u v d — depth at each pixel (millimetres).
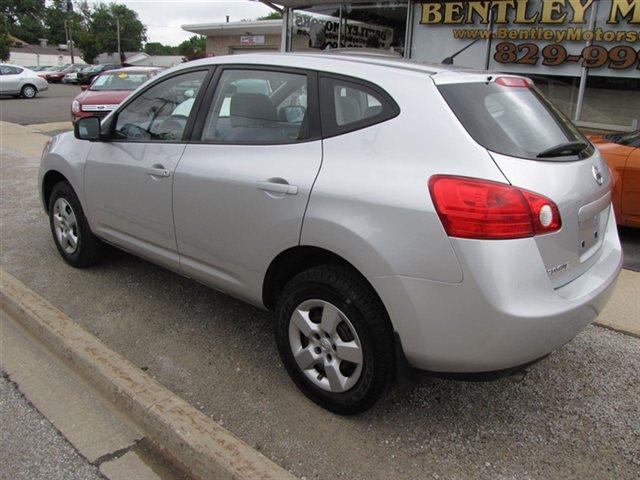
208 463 2508
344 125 2768
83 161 4230
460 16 10227
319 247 2701
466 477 2490
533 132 2688
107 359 3238
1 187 7582
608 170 3166
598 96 9195
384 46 11344
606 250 3076
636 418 2910
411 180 2455
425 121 2523
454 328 2391
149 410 2811
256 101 3160
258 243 2992
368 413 2914
